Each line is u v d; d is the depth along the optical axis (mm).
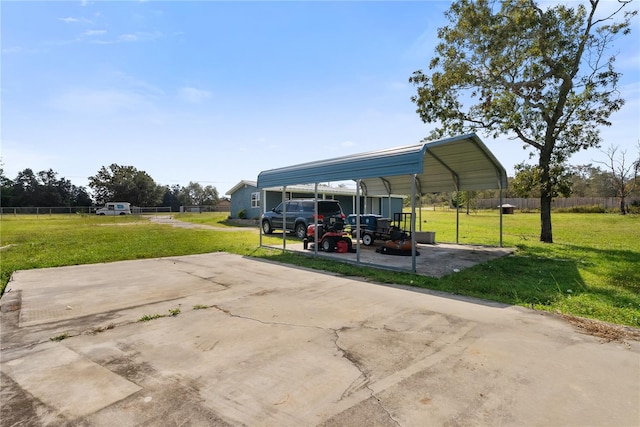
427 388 2686
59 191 64812
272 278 6910
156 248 11328
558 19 11305
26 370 3041
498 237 14758
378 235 12008
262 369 3027
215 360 3217
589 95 11984
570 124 12562
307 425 2227
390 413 2354
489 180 11414
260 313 4645
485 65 12242
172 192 80375
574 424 2225
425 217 30562
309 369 3021
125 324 4234
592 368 3016
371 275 7070
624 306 4891
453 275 6953
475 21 11305
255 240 13773
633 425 2209
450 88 12648
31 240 13578
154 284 6379
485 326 4105
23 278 6910
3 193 55188
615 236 14391
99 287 6145
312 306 4965
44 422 2281
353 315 4543
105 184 62594
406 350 3420
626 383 2750
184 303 5145
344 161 8539
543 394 2590
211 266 8273
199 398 2568
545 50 11422
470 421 2260
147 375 2936
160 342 3660
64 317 4516
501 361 3162
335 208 14055
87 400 2549
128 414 2365
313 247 11359
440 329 4008
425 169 11797
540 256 9453
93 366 3111
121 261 9047
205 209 57125
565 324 4164
